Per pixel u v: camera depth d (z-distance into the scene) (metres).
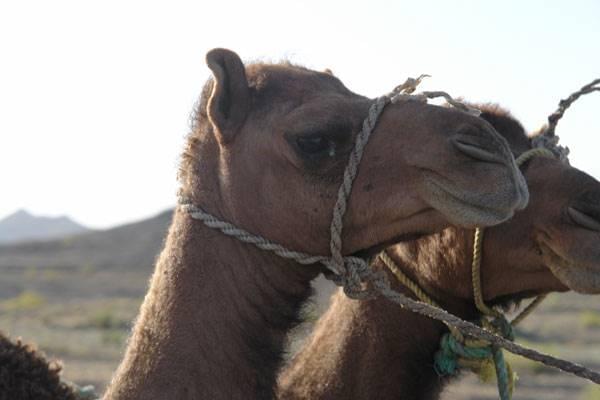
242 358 6.42
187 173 6.65
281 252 6.39
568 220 7.03
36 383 7.12
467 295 7.66
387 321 7.77
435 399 7.94
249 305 6.47
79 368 29.58
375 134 6.20
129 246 106.88
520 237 7.28
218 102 6.41
